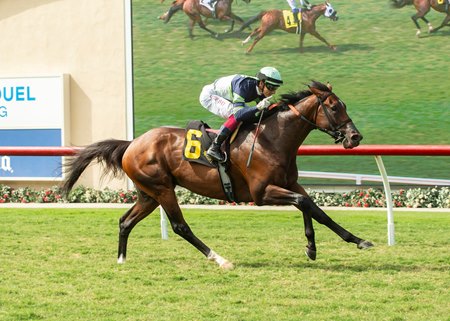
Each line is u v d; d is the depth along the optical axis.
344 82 19.42
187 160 9.97
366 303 8.15
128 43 20.53
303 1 19.58
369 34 19.27
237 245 11.82
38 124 20.89
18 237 12.73
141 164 10.20
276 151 9.60
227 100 10.09
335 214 15.80
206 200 18.44
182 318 7.63
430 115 18.91
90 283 9.19
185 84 20.22
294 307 7.99
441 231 13.14
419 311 7.86
